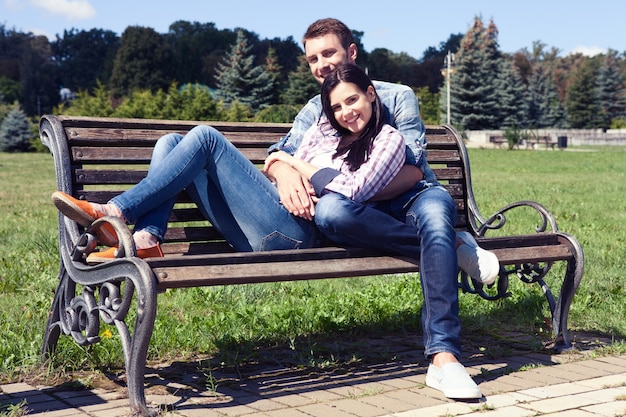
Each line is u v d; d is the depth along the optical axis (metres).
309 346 4.10
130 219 3.21
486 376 3.54
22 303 5.12
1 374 3.56
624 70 118.38
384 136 3.49
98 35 143.25
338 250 3.34
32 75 116.38
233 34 134.62
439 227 3.30
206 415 2.96
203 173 3.58
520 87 67.81
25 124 45.78
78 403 3.14
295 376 3.60
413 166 3.56
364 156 3.50
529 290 5.39
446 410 2.99
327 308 4.90
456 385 3.10
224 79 64.62
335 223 3.38
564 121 82.75
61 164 3.50
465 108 61.41
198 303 5.19
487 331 4.56
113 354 3.79
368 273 3.35
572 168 26.05
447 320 3.25
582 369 3.68
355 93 3.51
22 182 19.22
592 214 11.60
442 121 62.66
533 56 127.62
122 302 2.96
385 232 3.36
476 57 61.81
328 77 3.55
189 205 11.23
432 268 3.27
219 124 4.13
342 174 3.50
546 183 18.72
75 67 139.75
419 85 117.75
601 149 46.25
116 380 3.50
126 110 48.03
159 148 3.46
